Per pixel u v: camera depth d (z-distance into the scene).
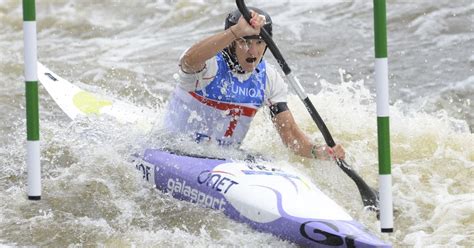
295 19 40.28
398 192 18.86
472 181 19.64
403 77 31.72
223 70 18.41
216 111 18.67
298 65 33.66
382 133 14.64
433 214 17.58
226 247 15.55
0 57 34.19
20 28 39.59
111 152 20.23
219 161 18.02
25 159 21.92
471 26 37.78
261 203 16.09
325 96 24.41
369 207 17.83
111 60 35.00
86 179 19.55
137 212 17.75
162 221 17.22
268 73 18.94
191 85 18.55
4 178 20.50
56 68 33.84
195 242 15.85
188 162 18.25
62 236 16.56
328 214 15.51
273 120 19.42
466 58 33.62
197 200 17.52
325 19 40.03
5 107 27.47
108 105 24.75
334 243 14.80
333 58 34.50
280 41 37.00
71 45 37.78
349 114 23.55
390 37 37.16
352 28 38.50
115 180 19.28
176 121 19.22
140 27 40.50
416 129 22.38
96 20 41.31
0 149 22.88
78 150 21.56
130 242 16.05
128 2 43.78
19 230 16.91
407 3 41.16
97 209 18.05
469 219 16.92
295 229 15.33
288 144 19.34
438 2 41.00
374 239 14.38
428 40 36.38
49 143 22.62
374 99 27.30
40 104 28.05
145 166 19.08
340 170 19.53
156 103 29.12
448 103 28.55
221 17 41.41
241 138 19.23
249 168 17.52
